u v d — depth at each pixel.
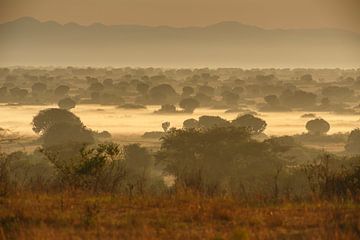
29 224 40.84
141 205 47.34
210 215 43.47
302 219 42.56
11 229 39.53
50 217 42.72
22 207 45.25
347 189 51.50
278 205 48.56
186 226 40.44
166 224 40.75
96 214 42.41
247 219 42.47
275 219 41.91
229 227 40.59
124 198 50.22
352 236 37.34
